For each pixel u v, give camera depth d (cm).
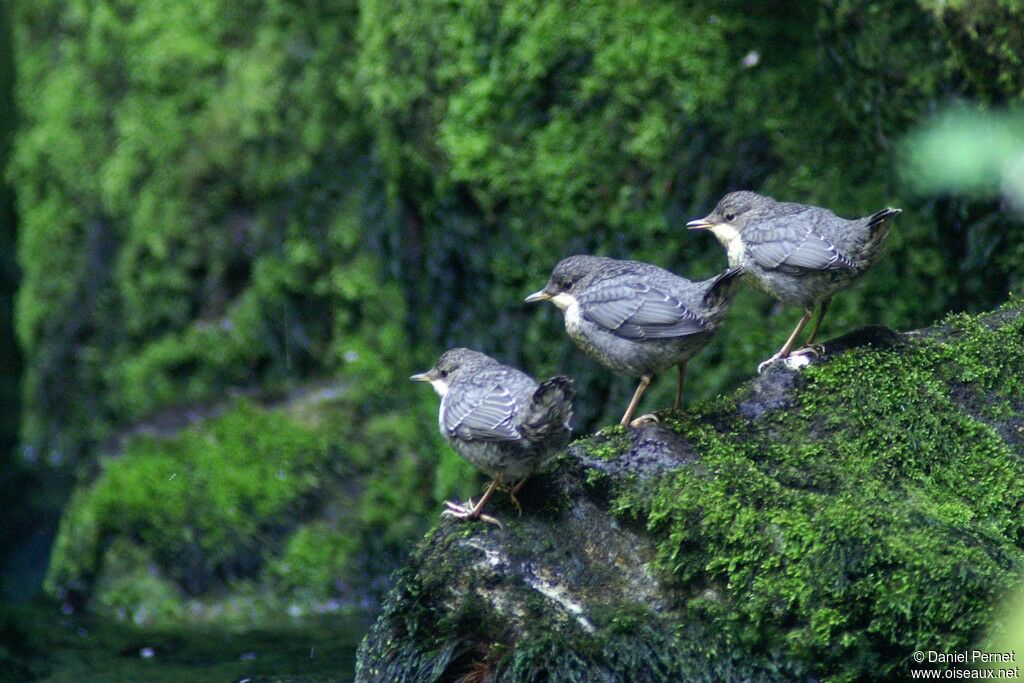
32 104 1532
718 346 1073
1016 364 777
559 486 711
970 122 934
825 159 1059
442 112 1138
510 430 661
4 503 1470
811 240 762
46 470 1502
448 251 1182
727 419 750
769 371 780
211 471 1268
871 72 997
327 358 1332
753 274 795
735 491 675
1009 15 894
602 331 755
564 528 698
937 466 720
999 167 912
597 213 1094
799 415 746
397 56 1178
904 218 1017
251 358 1345
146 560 1245
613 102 1082
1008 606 602
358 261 1318
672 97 1074
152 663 1013
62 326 1484
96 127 1449
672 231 1080
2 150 1886
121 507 1266
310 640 1078
